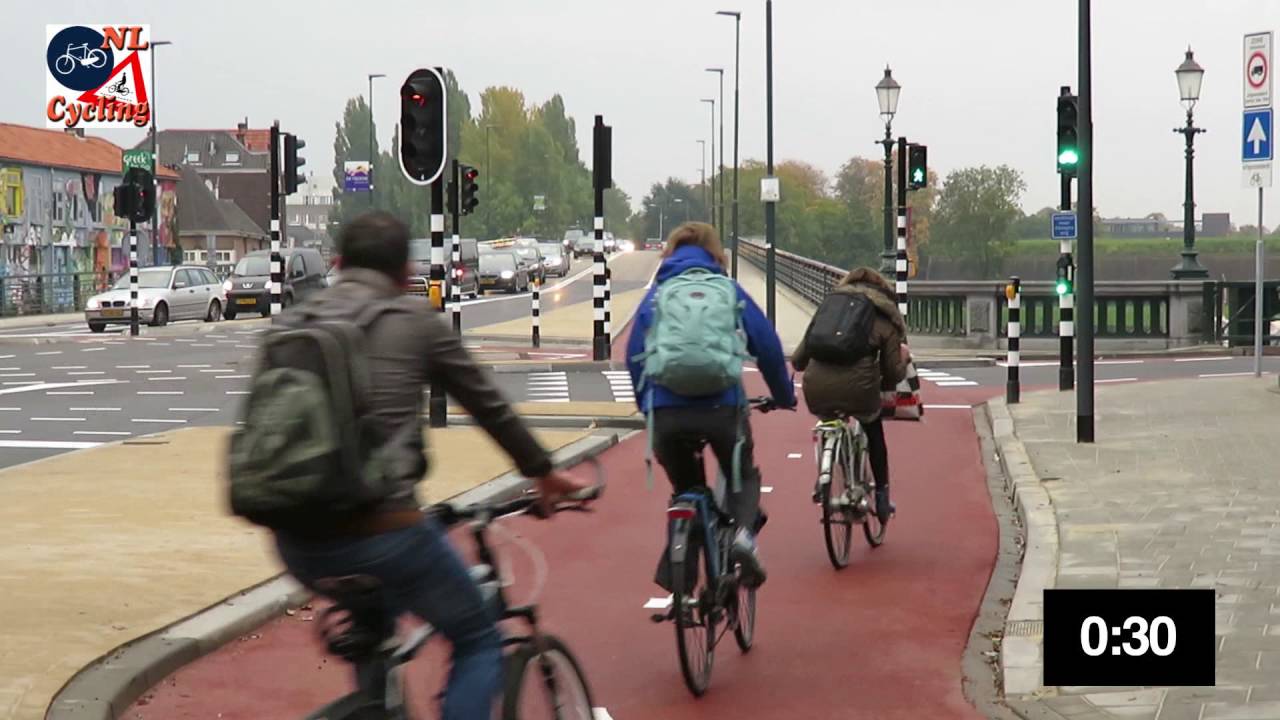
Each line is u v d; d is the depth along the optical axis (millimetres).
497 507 4328
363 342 3898
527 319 42344
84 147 71062
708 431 6500
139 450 13766
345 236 4160
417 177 15773
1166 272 117375
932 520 10719
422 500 10781
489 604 4281
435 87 15734
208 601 7516
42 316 53562
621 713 6098
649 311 6598
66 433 16469
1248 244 115875
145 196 37031
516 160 152750
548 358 28203
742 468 6715
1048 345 30516
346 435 3766
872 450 9703
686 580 6207
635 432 16312
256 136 167375
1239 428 14305
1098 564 8305
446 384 4102
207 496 10867
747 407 6680
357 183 91812
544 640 4535
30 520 9812
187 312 43688
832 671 6727
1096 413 16266
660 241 169875
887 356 9148
